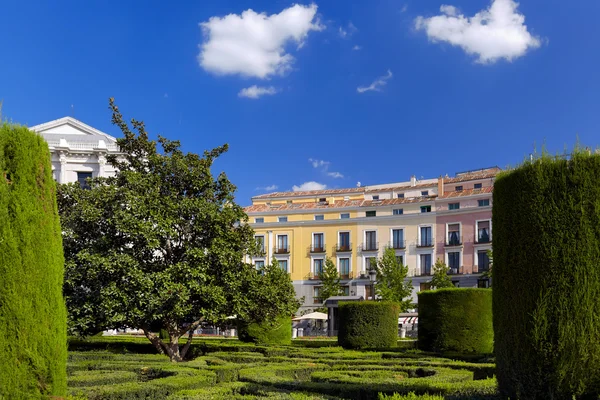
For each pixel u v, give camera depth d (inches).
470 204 1961.1
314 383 353.4
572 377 250.5
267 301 639.1
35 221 257.8
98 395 321.1
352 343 729.6
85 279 591.8
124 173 640.4
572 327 252.4
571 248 258.8
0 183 251.4
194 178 650.2
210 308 604.1
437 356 610.5
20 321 246.1
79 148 1481.3
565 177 266.5
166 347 625.3
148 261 616.4
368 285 2065.7
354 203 2193.7
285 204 2351.1
